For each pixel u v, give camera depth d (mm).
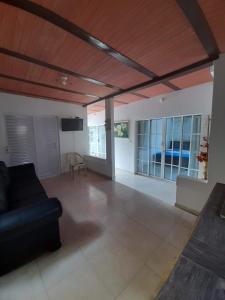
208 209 1147
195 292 549
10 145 4008
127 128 5258
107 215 2553
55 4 1248
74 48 1883
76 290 1366
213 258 704
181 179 2660
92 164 5121
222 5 1263
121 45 1824
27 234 1573
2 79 2926
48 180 4375
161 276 1485
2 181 2311
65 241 1963
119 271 1543
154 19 1417
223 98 2027
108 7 1283
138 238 2004
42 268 1582
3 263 1484
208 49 1904
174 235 2053
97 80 2965
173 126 4062
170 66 2373
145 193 3461
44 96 4191
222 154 2105
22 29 1533
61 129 4875
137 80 2949
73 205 2904
